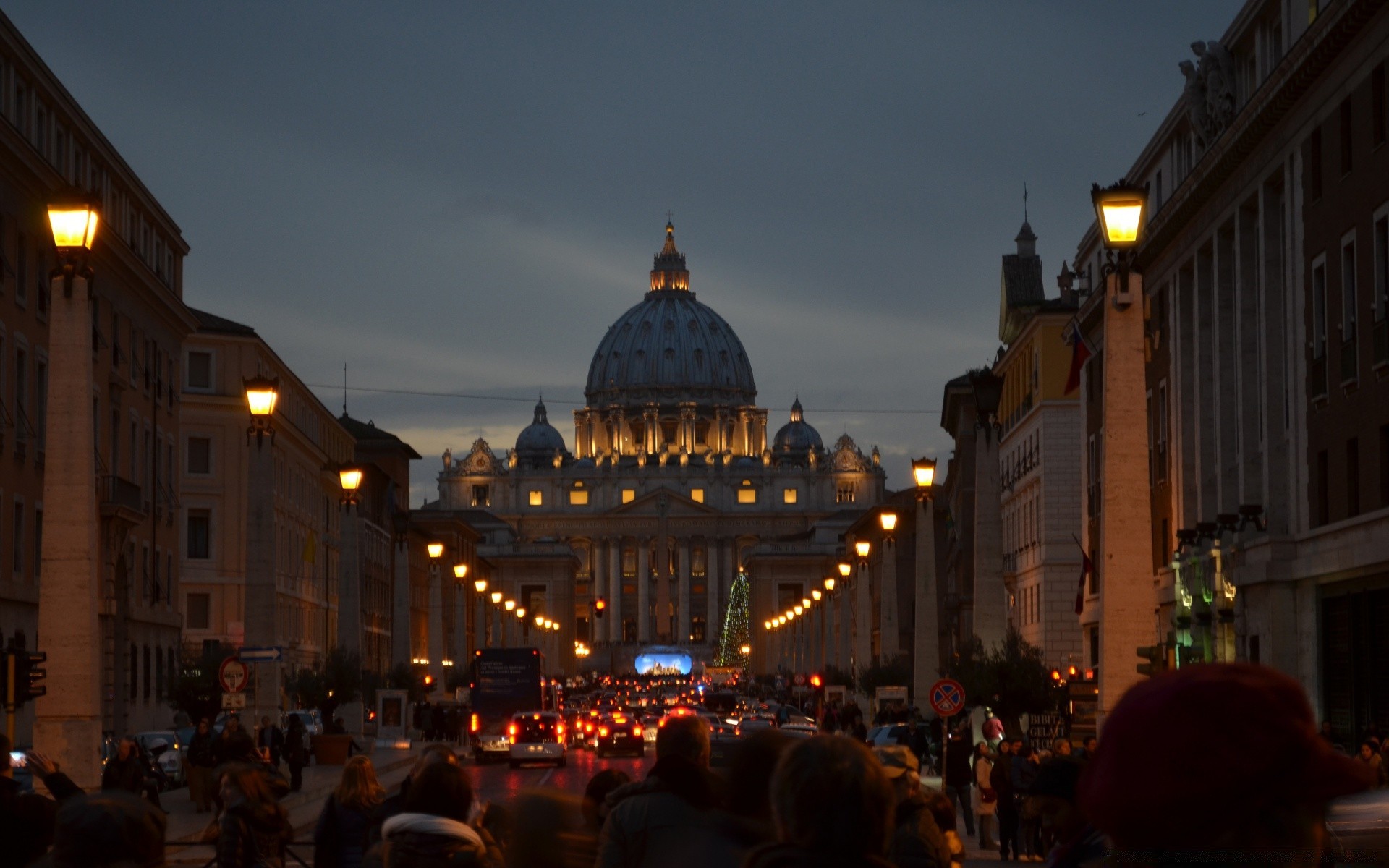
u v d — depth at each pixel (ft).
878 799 20.83
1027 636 292.40
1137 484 77.92
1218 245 170.19
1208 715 12.42
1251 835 12.30
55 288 88.43
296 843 76.69
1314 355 142.10
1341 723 138.00
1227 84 167.43
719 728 220.84
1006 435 320.91
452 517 583.99
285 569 337.72
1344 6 127.44
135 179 230.48
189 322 263.90
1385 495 127.85
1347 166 134.62
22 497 187.73
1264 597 149.69
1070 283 291.99
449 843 33.99
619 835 30.01
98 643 89.66
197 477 315.58
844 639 333.21
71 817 26.14
